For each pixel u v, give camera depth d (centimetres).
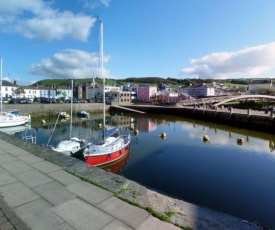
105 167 1705
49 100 7294
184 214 350
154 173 1655
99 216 349
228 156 2169
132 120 5512
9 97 7525
